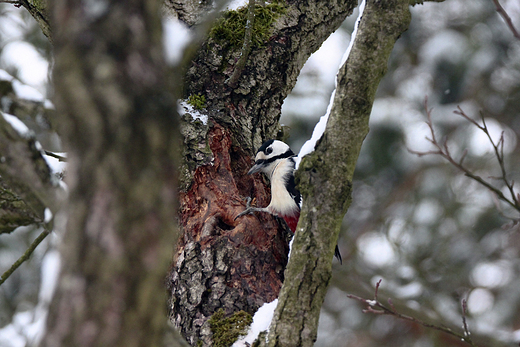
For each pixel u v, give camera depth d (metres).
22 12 17.41
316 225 5.90
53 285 3.42
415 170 18.28
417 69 18.11
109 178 3.18
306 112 17.16
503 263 17.83
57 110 3.23
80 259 3.23
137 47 3.23
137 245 3.23
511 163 17.52
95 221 3.21
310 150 6.10
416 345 17.34
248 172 8.70
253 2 7.97
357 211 19.28
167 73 3.38
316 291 5.84
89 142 3.17
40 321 3.63
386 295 17.02
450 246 17.91
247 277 7.37
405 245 18.22
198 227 7.76
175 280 7.37
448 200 17.92
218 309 7.04
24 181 4.56
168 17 8.49
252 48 9.01
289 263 5.97
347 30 18.17
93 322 3.19
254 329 6.71
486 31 17.23
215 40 8.82
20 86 5.10
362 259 18.66
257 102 9.09
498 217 17.11
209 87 8.76
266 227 8.34
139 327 3.25
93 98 3.12
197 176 8.12
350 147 5.95
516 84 17.70
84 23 3.18
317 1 9.48
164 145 3.30
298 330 5.78
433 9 18.02
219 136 8.47
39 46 17.02
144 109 3.22
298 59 9.51
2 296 15.28
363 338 18.23
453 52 17.00
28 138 4.60
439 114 17.47
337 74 6.11
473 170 17.56
